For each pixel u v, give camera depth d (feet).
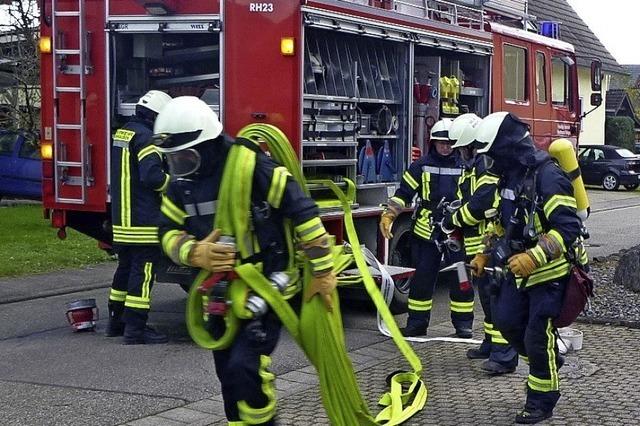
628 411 18.19
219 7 25.57
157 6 25.61
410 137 30.71
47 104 27.84
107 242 29.45
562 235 16.34
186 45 26.91
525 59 38.63
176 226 13.79
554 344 17.42
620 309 27.81
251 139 14.28
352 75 28.12
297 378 21.20
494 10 39.99
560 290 17.06
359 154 28.94
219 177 13.52
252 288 13.35
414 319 25.73
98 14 26.94
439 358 22.99
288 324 13.53
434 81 32.45
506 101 36.86
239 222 13.32
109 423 17.78
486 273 18.65
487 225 19.85
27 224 51.37
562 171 16.94
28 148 63.41
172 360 23.00
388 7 29.60
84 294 33.32
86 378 21.20
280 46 25.18
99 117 27.30
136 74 27.53
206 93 26.61
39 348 24.48
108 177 27.32
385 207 28.07
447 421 17.65
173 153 13.23
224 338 13.52
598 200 82.07
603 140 119.96
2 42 59.77
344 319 28.43
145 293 24.73
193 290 13.74
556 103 42.06
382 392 19.84
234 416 13.76
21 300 31.76
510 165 17.28
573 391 19.57
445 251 24.84
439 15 32.58
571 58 43.19
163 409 18.74
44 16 27.48
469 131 22.22
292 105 25.21
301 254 13.82
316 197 26.99
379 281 26.20
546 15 114.42
